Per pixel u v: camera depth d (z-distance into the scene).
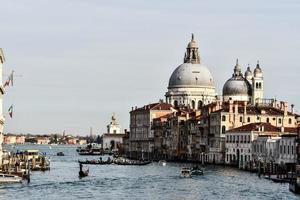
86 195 137.25
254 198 131.88
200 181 170.75
